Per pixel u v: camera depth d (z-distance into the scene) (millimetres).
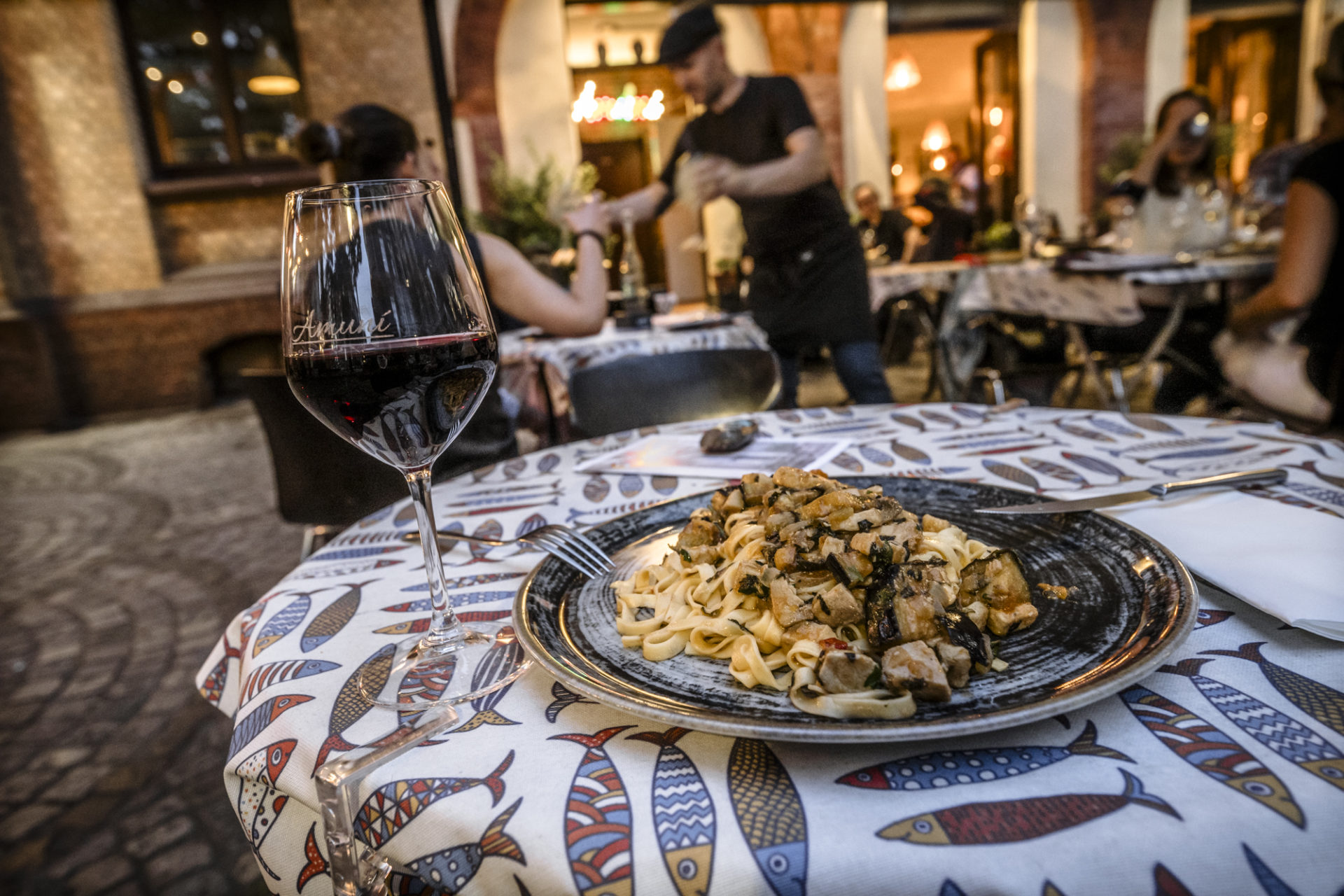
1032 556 535
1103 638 413
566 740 393
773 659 407
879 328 5547
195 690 2389
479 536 716
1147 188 3461
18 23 6699
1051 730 366
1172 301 3189
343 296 464
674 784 354
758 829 322
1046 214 5805
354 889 353
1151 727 363
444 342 473
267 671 489
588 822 335
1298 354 1926
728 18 7777
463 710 426
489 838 337
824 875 302
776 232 2598
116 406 7504
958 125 12680
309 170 7316
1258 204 3633
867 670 367
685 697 390
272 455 1572
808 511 503
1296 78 9234
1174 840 296
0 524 4305
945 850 302
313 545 1599
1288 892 283
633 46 8195
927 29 8398
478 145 7613
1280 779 322
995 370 3559
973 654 383
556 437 2625
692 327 2699
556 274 3693
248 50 7258
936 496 664
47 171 6980
